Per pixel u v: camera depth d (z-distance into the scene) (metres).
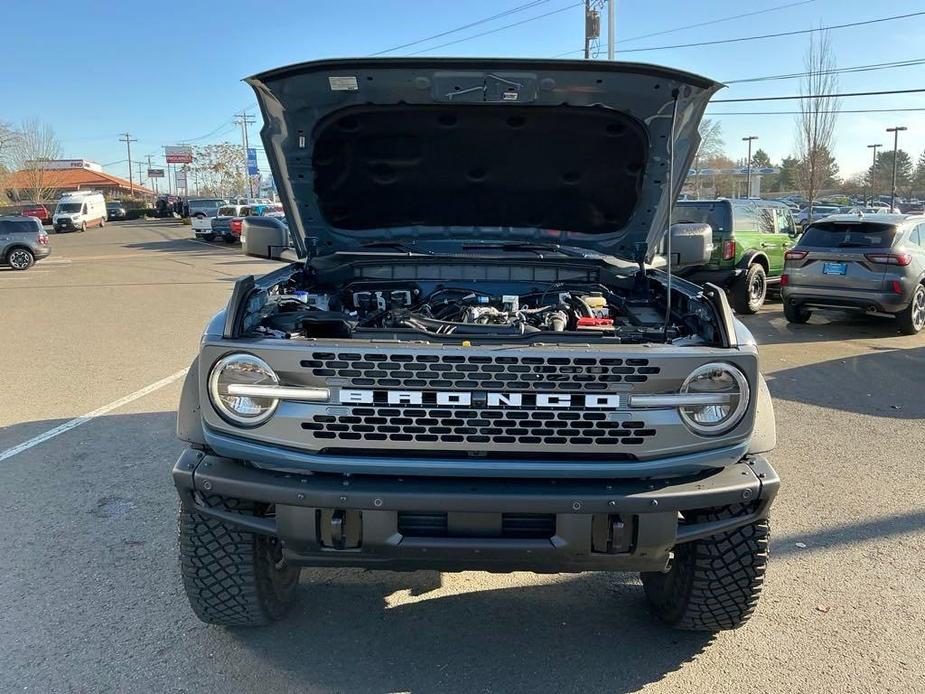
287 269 3.96
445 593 3.60
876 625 3.29
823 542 4.09
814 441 5.79
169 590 3.56
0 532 4.14
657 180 3.89
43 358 8.85
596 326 3.24
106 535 4.12
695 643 3.18
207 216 36.84
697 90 3.43
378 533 2.51
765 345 9.73
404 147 3.96
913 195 86.12
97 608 3.40
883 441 5.79
